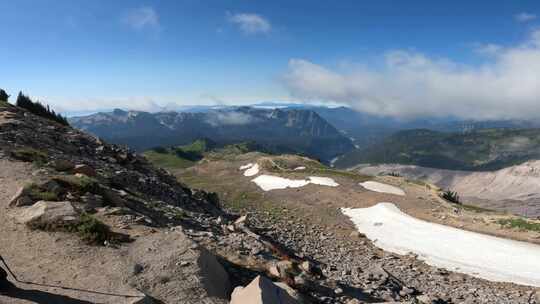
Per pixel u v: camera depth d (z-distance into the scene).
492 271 37.22
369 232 53.34
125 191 29.66
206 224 28.27
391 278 28.97
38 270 13.89
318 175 92.44
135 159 49.38
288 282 18.81
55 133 43.00
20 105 63.81
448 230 50.81
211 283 15.14
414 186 77.81
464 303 27.89
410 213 60.22
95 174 29.39
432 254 43.25
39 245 15.95
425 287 31.38
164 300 13.23
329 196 74.62
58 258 15.01
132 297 12.48
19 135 35.19
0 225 17.52
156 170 51.41
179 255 16.27
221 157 153.50
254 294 12.69
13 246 15.68
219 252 20.73
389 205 64.88
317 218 60.75
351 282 25.67
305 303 16.28
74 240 16.67
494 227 49.59
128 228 19.28
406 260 41.66
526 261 38.72
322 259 34.22
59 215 18.09
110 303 11.99
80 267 14.48
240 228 30.53
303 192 80.31
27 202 19.91
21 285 12.56
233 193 87.25
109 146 49.69
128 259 15.59
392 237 50.34
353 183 82.69
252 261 20.45
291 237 42.78
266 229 43.16
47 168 27.61
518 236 45.78
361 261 37.62
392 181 83.56
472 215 55.78
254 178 103.19
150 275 14.55
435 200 66.44
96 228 17.44
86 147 43.50
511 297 30.62
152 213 25.41
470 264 39.44
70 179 23.67
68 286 12.89
